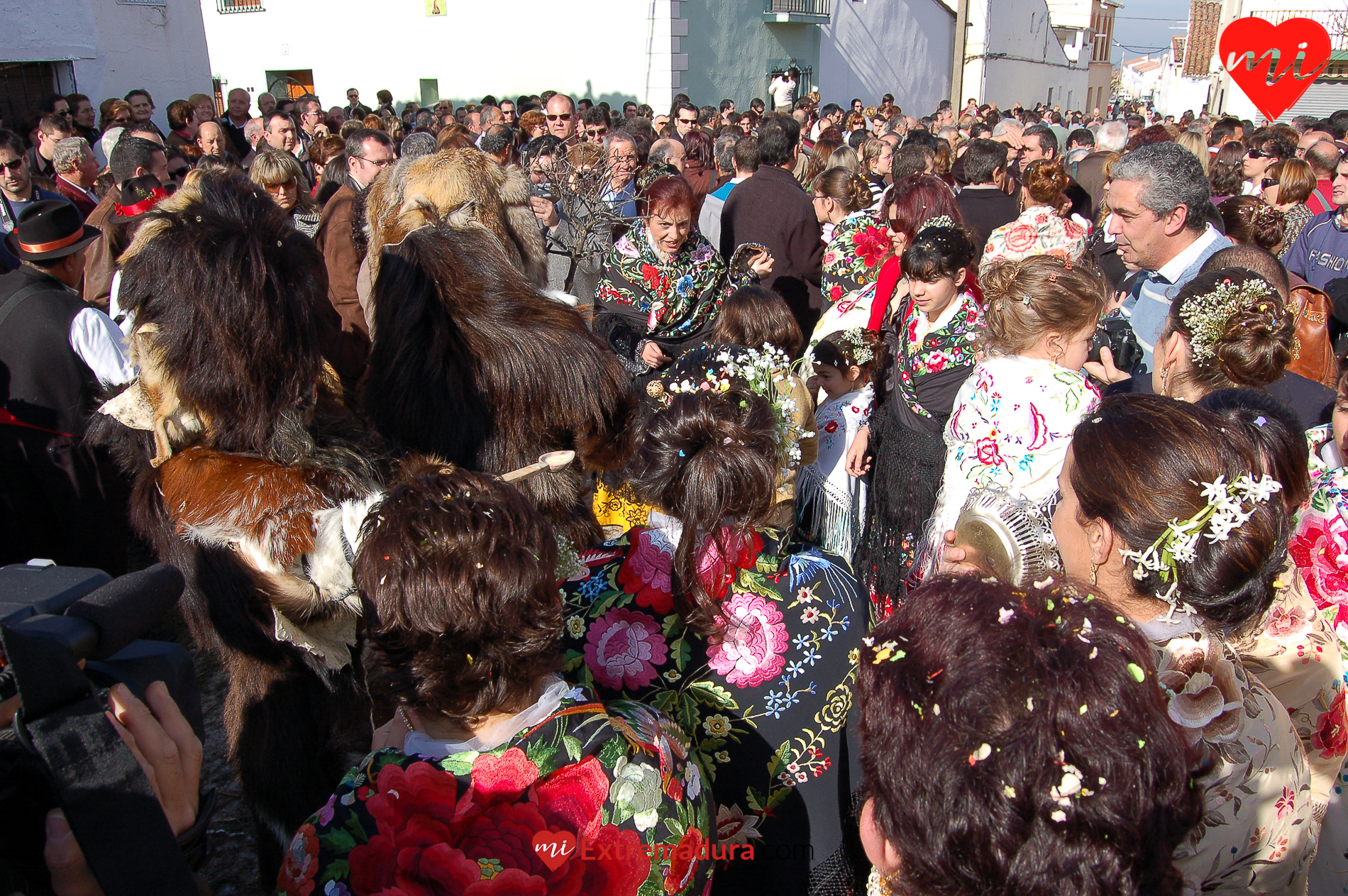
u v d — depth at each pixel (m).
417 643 1.12
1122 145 6.59
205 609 1.74
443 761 1.15
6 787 0.94
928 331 2.98
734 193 4.84
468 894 1.09
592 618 1.57
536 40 15.71
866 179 4.81
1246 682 1.29
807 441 2.49
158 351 1.64
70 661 0.90
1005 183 5.31
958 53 23.28
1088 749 0.85
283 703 1.80
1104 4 34.03
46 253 3.03
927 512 3.01
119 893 0.92
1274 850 1.24
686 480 1.48
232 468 1.66
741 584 1.56
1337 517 1.66
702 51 15.45
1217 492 1.20
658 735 1.30
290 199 4.60
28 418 2.99
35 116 7.26
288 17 17.78
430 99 17.05
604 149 5.66
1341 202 4.72
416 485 1.21
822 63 18.61
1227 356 1.99
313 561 1.65
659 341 3.75
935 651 0.96
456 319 1.85
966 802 0.86
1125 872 0.83
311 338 1.72
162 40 9.73
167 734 1.06
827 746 1.57
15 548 3.14
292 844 1.15
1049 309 2.18
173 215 1.66
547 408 1.87
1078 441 1.34
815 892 1.60
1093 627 0.95
